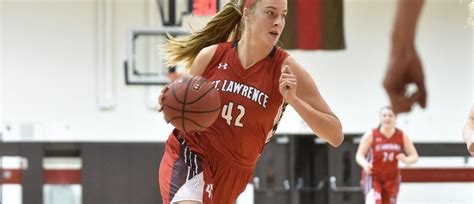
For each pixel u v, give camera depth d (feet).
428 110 60.59
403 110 60.29
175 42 17.37
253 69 15.71
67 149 53.88
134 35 50.16
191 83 15.17
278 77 15.69
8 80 59.11
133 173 52.85
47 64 59.52
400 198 59.57
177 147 16.28
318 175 54.34
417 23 59.47
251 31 15.46
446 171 57.72
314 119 14.96
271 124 16.06
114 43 59.98
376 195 40.91
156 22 60.03
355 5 60.95
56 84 59.52
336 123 15.38
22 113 59.11
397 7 58.70
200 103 14.89
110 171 52.95
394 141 41.29
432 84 60.80
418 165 57.72
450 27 61.36
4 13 59.31
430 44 61.16
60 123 59.26
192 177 15.80
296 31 51.08
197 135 16.12
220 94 15.72
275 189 54.13
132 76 50.44
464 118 60.90
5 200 54.08
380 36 60.85
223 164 16.19
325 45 51.21
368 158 41.98
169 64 17.85
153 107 60.08
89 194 52.70
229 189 16.57
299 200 54.03
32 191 53.21
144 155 52.95
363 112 60.59
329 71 60.80
